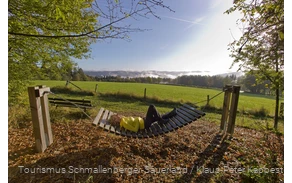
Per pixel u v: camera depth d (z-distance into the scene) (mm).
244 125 6988
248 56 4770
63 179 2637
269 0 2373
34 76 6309
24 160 3062
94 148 3736
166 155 3664
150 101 12852
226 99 5035
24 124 4996
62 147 3699
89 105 7055
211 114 9438
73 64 6531
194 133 5141
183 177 2902
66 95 13727
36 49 4445
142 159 3447
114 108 9711
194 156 3656
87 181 2525
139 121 3990
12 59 4504
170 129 3830
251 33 2941
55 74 6727
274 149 3422
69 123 5574
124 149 3758
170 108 11008
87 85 24062
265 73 5145
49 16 2713
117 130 3646
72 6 2615
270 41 3012
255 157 3445
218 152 3838
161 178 2859
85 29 3025
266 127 5641
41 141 3355
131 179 2783
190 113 4305
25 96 6105
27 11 2807
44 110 3566
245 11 2916
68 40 4129
